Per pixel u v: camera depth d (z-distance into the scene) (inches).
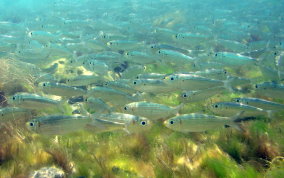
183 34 55.4
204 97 31.1
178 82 31.6
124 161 26.5
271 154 27.0
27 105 28.2
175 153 27.8
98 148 28.4
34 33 58.3
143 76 38.4
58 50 51.6
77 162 25.4
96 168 24.4
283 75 40.0
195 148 29.4
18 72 45.5
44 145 28.2
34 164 24.1
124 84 34.1
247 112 27.9
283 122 33.6
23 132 29.4
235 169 23.5
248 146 28.9
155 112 27.2
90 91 32.5
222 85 32.1
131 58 45.8
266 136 29.4
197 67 45.1
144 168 25.5
